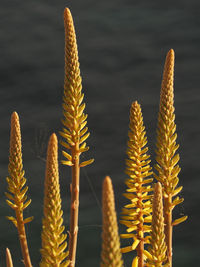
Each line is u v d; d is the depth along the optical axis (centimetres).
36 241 874
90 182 1038
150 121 1241
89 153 1120
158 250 156
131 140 169
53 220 155
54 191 154
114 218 130
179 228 934
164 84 167
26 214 922
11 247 876
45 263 156
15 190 168
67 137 165
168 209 166
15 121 167
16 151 167
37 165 1067
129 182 170
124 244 838
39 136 1141
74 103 165
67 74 164
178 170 167
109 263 130
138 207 170
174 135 167
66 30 164
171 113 166
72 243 162
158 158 167
